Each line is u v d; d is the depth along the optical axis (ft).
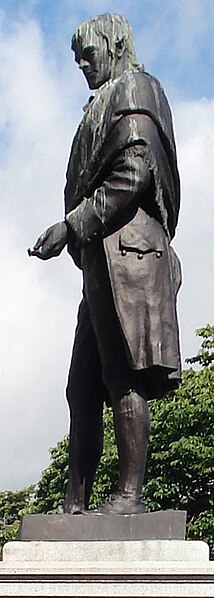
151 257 18.71
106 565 16.17
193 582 15.56
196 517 84.84
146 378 18.93
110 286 18.52
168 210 19.52
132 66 20.17
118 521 17.28
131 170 18.43
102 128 19.08
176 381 18.66
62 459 96.37
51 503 95.91
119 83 19.27
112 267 18.48
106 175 19.16
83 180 19.33
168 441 88.43
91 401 19.67
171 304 18.79
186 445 85.20
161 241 18.95
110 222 18.52
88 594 15.56
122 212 18.48
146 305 18.44
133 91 19.06
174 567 15.97
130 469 18.35
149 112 18.99
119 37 20.18
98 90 19.90
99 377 19.77
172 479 86.38
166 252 18.98
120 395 18.61
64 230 18.98
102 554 16.71
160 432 88.89
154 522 17.25
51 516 17.37
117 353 18.66
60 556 16.76
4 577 15.72
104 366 18.85
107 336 18.74
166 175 19.26
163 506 86.69
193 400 89.25
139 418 18.52
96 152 19.07
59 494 94.73
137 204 18.88
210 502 84.64
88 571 15.80
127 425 18.48
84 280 19.44
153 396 19.20
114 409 18.69
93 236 18.63
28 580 15.70
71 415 19.77
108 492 83.15
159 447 88.79
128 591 15.53
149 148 18.70
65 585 15.65
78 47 20.30
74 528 17.24
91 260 18.99
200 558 16.52
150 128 18.90
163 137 19.20
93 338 19.66
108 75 20.03
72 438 19.60
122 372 18.66
